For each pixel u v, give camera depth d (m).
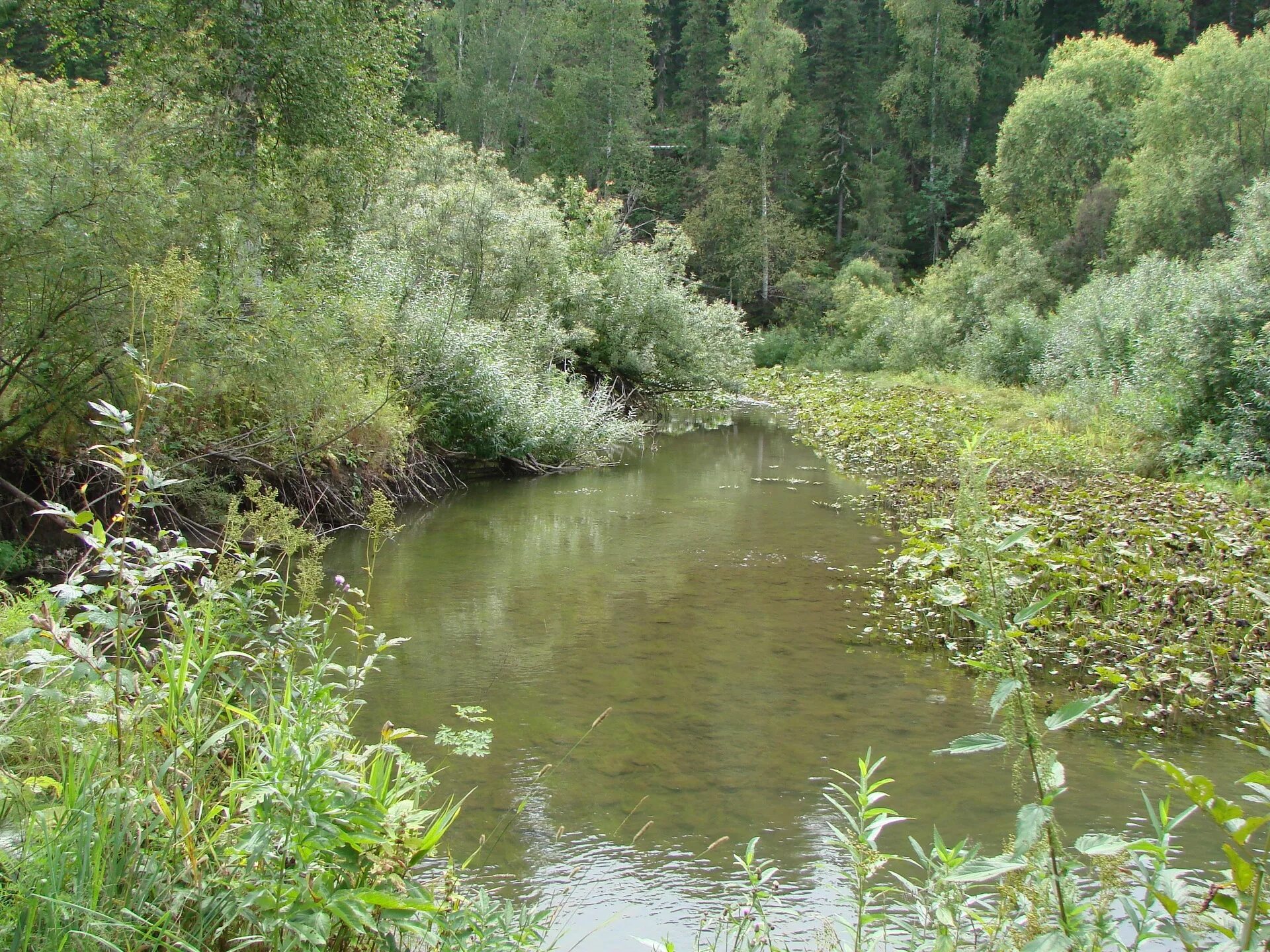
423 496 11.54
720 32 49.81
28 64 16.80
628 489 12.82
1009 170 36.12
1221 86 26.50
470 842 3.77
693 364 21.80
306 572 3.50
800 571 8.41
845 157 49.31
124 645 3.00
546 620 6.86
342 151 12.71
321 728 2.63
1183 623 6.54
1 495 6.96
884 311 34.12
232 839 2.35
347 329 10.30
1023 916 2.29
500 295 16.36
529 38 40.16
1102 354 18.17
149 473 2.77
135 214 6.45
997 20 54.12
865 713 5.25
